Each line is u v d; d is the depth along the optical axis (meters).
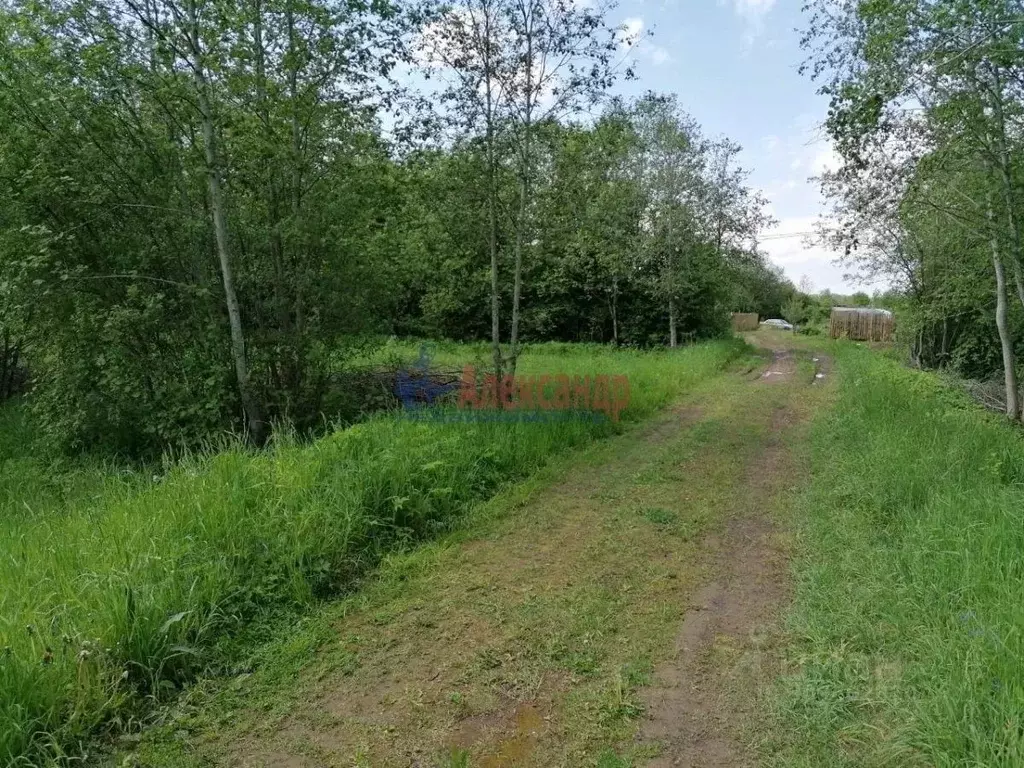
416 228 9.23
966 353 15.34
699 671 3.10
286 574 3.94
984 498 4.49
